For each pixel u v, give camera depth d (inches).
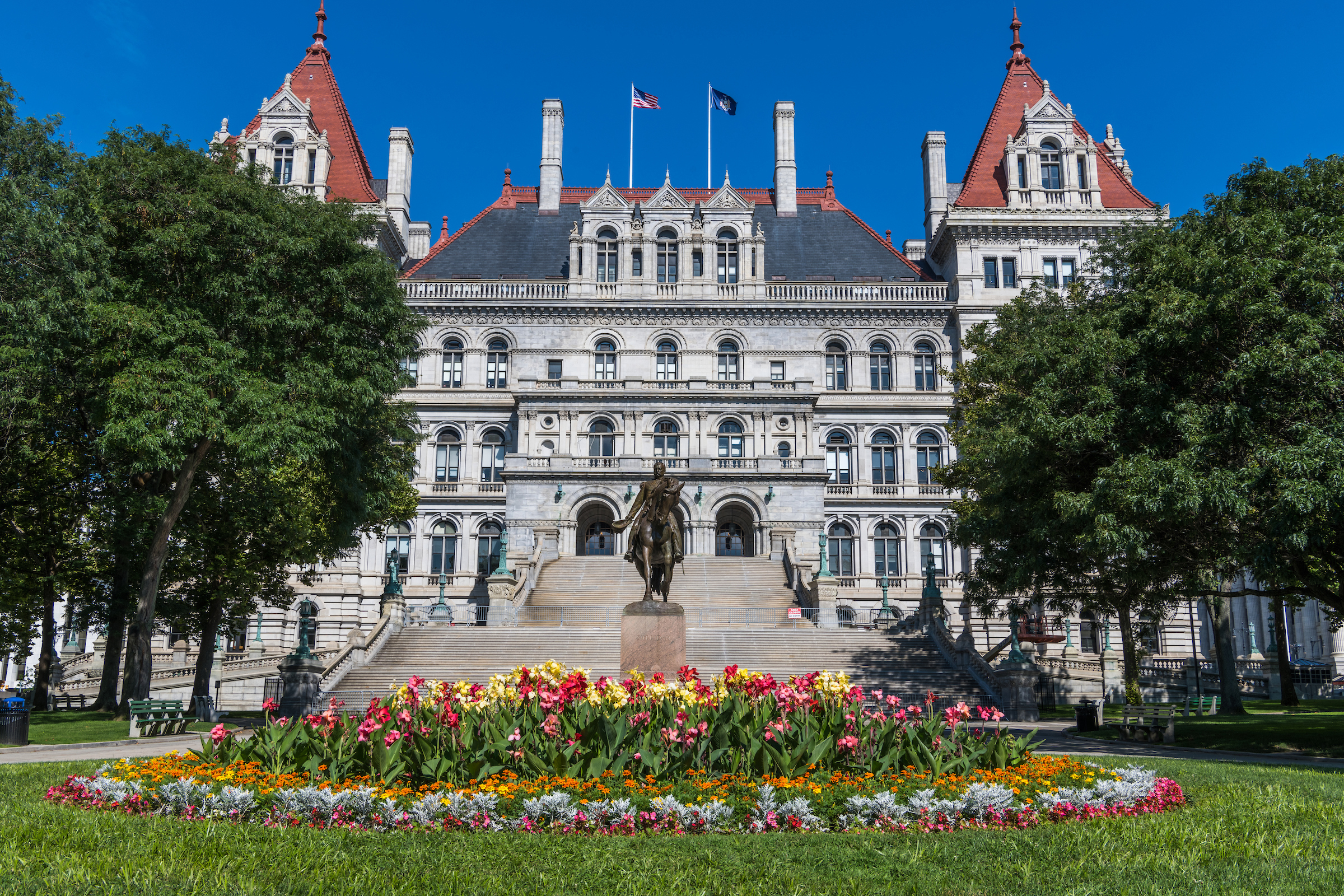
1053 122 2918.3
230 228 1296.8
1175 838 460.8
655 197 2970.0
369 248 1467.8
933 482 2751.0
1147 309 1063.6
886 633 1763.0
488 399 2770.7
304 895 354.6
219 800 489.7
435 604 2020.2
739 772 549.0
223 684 1907.0
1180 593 1235.2
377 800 484.1
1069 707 1835.6
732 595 2052.2
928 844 441.4
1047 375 1094.4
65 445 1455.5
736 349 2871.6
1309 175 1087.6
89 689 2041.1
